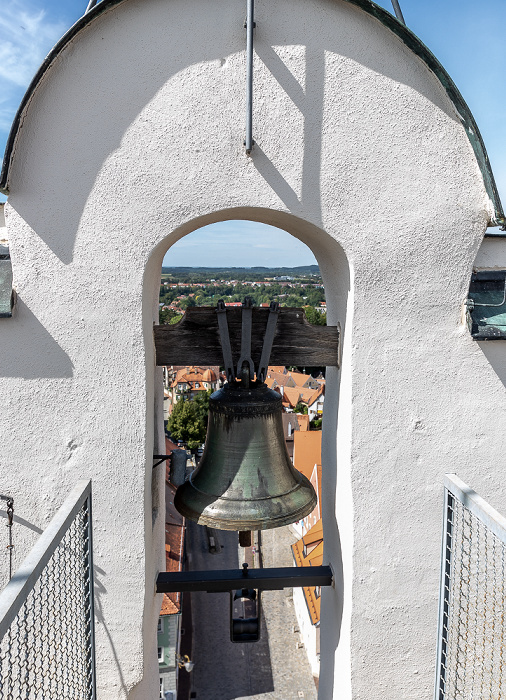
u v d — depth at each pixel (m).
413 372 3.17
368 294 3.08
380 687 3.32
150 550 3.37
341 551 3.43
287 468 3.46
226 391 3.35
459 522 3.18
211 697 17.02
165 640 15.72
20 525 3.10
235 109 2.87
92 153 2.87
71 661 2.71
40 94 2.82
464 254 3.11
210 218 3.18
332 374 3.78
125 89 2.84
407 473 3.22
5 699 1.71
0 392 3.02
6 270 2.97
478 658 3.23
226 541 26.98
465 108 2.91
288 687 17.39
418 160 3.00
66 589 2.50
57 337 2.99
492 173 2.97
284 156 2.91
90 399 3.04
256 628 3.62
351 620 3.27
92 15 2.73
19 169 2.86
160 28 2.82
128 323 2.99
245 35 2.83
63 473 3.08
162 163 2.88
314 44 2.88
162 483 4.41
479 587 3.24
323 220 2.98
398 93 2.95
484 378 3.21
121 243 2.93
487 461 3.26
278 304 3.38
